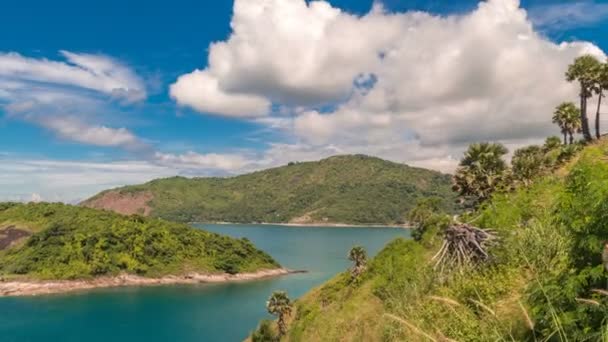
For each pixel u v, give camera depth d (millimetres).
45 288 161000
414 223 67562
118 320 126062
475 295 12727
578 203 7723
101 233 188750
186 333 114250
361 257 68375
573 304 7055
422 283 17406
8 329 115312
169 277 180875
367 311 25266
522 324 8812
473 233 16922
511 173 51281
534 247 12859
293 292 160000
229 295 157750
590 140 56719
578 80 59000
